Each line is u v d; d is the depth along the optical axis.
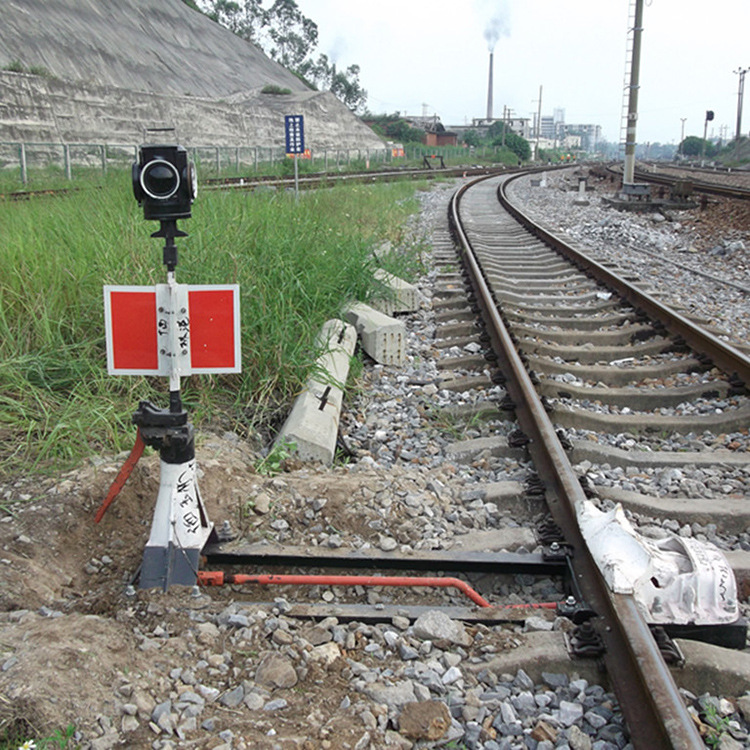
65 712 2.20
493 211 20.95
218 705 2.40
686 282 10.98
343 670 2.61
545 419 4.49
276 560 3.36
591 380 6.14
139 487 3.64
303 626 2.87
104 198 8.13
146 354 2.96
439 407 5.47
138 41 53.44
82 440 3.92
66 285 5.18
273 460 4.30
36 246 5.50
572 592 3.20
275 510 3.71
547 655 2.69
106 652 2.48
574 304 8.88
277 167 32.50
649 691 2.28
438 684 2.55
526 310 8.48
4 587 2.94
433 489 4.14
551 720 2.44
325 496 3.84
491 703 2.49
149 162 2.71
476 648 2.79
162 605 2.87
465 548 3.54
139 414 3.00
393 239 12.62
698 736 2.09
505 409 5.23
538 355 6.65
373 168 44.16
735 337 7.55
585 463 4.46
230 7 93.25
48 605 2.93
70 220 6.74
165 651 2.61
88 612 2.89
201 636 2.71
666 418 5.14
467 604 3.24
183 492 3.11
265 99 63.47
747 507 3.91
